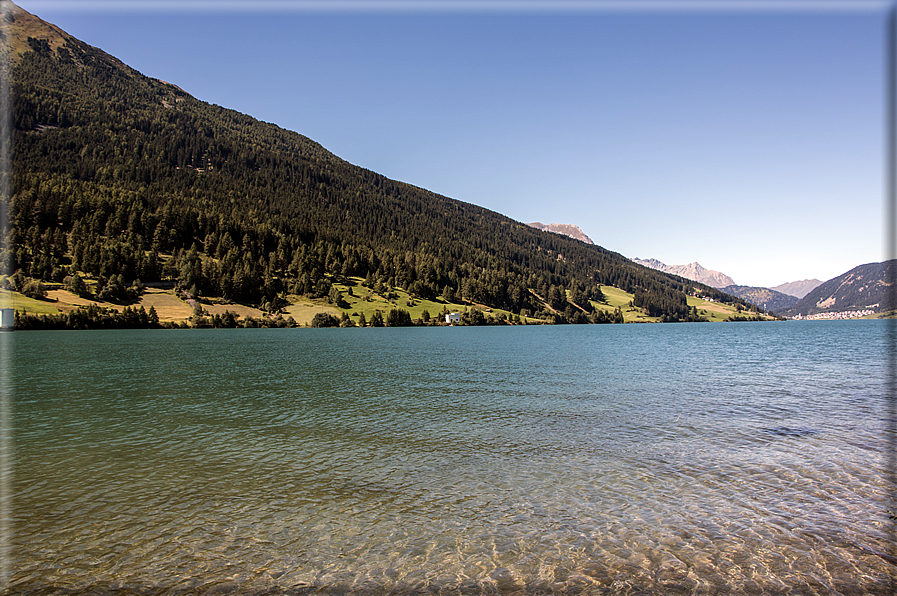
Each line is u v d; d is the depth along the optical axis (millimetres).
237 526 15312
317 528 15102
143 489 18453
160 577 12625
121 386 44250
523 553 13469
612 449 22656
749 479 18609
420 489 18078
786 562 12836
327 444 24172
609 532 14547
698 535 14305
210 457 22266
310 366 60719
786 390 39156
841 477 18703
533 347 94500
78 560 13445
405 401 35594
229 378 49469
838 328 194875
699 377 47656
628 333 163250
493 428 26953
